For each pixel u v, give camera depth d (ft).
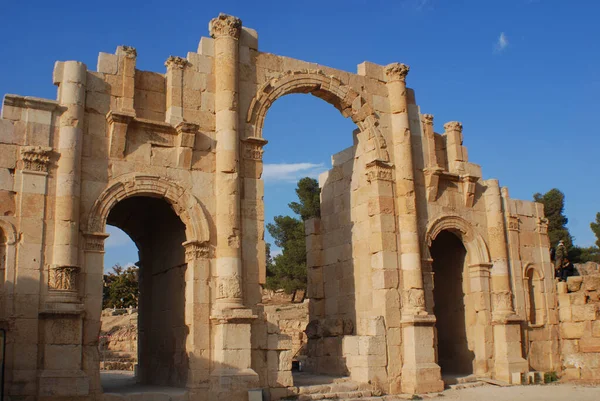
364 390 81.25
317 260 103.50
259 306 77.00
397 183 92.12
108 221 94.99
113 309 222.69
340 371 89.86
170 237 83.97
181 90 78.43
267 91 84.28
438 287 108.88
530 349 105.19
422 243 94.02
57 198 67.46
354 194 98.12
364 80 94.07
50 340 63.62
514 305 104.27
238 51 82.79
